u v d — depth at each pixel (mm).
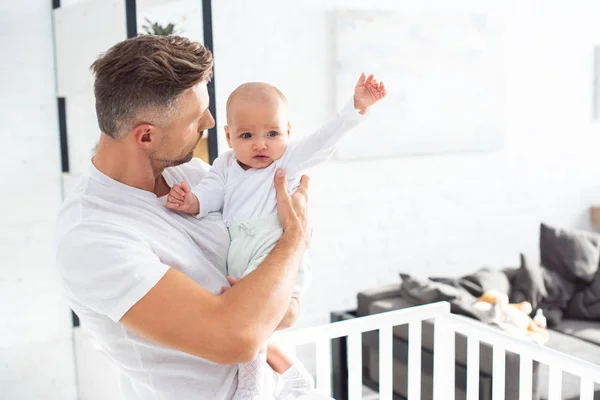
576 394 3025
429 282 3551
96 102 1289
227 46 3746
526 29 4801
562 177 5129
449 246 4660
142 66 1229
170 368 1306
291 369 1570
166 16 3535
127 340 1289
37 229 3352
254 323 1195
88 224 1248
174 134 1290
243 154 1464
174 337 1184
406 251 4484
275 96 1469
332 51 4066
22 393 3387
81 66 3023
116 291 1195
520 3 4750
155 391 1320
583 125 5176
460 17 4434
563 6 4957
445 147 4496
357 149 4168
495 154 4781
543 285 4008
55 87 3328
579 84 5109
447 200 4613
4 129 3230
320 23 4023
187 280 1214
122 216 1292
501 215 4875
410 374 2352
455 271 4707
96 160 1350
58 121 3348
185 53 1267
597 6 5117
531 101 4898
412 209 4477
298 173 1477
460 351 3068
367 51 4125
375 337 3510
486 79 4590
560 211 5152
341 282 4250
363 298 3676
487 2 4598
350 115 1430
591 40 5121
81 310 1304
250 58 3822
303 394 1579
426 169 4500
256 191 1450
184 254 1332
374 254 4355
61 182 3383
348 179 4211
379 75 4184
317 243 4137
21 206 3301
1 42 3180
